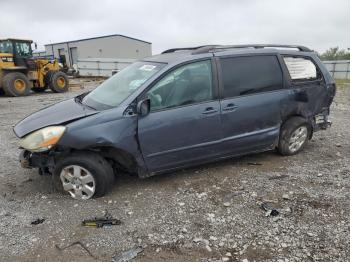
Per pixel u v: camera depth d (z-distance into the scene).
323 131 6.93
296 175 4.57
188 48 4.87
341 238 3.16
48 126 3.70
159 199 3.90
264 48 4.86
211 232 3.28
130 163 4.03
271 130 4.82
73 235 3.23
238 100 4.43
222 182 4.34
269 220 3.47
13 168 4.88
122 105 3.83
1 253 2.97
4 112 10.11
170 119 3.97
